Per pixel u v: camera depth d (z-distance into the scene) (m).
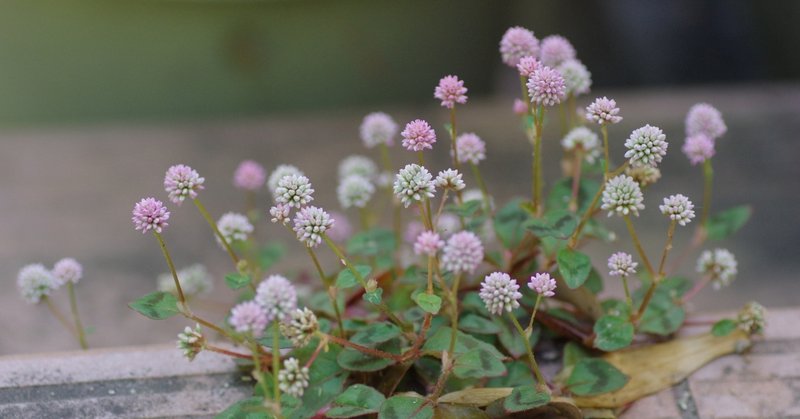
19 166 0.89
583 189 0.65
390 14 0.88
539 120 0.62
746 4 1.32
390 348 0.61
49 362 0.63
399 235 0.68
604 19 1.32
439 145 0.88
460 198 0.64
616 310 0.63
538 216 0.64
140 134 0.93
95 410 0.61
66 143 0.93
